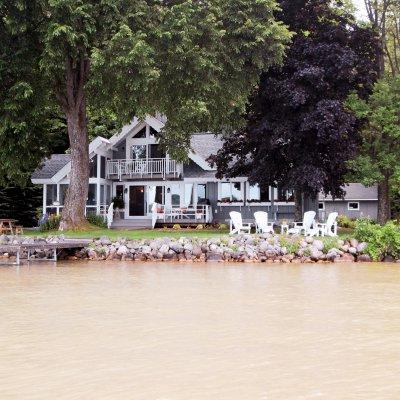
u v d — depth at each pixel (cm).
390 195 3722
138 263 2334
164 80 2922
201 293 1394
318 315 1074
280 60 3028
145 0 2895
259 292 1410
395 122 3222
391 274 1875
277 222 3916
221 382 647
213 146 4534
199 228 3875
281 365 717
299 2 3466
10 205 4859
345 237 2611
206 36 2877
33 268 2111
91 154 4281
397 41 4988
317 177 3170
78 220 3116
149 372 687
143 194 4453
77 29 2670
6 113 2845
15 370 698
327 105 3144
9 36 2842
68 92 3084
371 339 865
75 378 664
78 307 1177
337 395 600
